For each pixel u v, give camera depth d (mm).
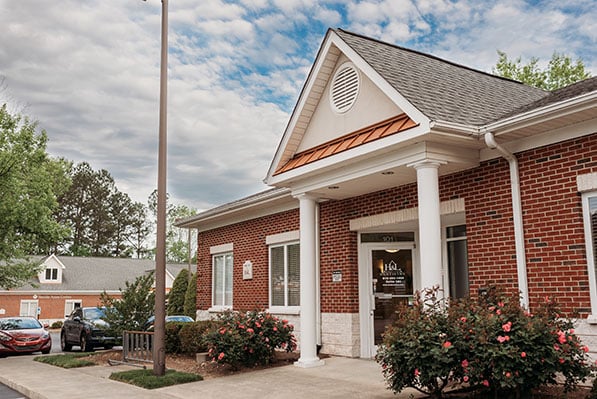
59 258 54000
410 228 12258
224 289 18281
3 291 46906
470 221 9742
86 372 12539
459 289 10930
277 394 8609
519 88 12844
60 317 49000
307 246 11758
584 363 7039
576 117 7840
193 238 85188
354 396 8195
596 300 7816
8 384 11703
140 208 79250
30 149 21125
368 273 12555
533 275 8609
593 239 7957
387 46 11891
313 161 10945
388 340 7344
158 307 11047
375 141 9477
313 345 11484
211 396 8719
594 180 7891
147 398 8820
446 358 6727
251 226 16703
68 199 70812
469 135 8789
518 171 8938
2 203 19906
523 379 6656
